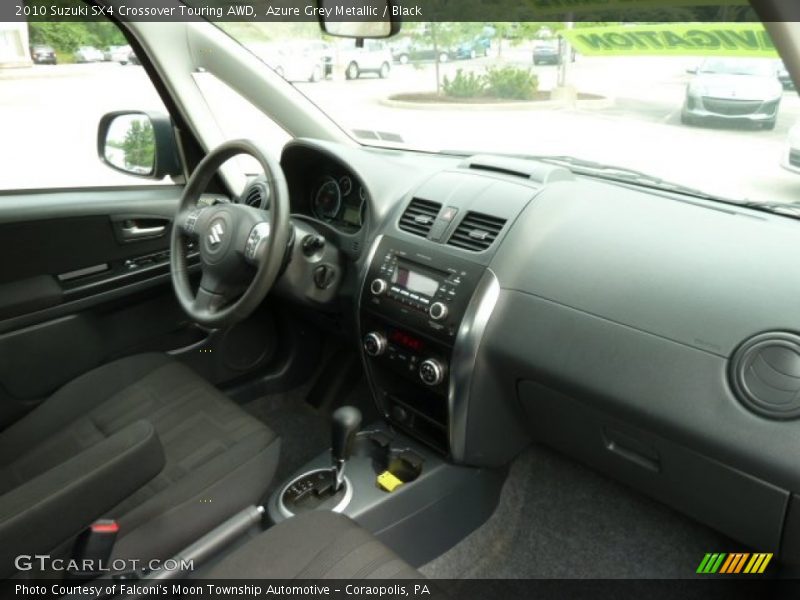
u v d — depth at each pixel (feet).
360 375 7.34
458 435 5.02
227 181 7.02
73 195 6.02
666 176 5.13
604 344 4.17
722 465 3.84
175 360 5.66
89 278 5.95
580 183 5.12
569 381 4.33
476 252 4.79
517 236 4.69
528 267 4.58
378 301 5.22
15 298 5.43
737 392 3.66
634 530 5.96
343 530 3.68
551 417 4.86
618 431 4.42
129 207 6.12
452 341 4.74
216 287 4.99
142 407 5.04
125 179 6.61
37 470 4.54
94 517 3.12
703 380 3.78
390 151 6.65
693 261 4.10
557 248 4.55
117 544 3.58
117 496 3.19
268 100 6.51
